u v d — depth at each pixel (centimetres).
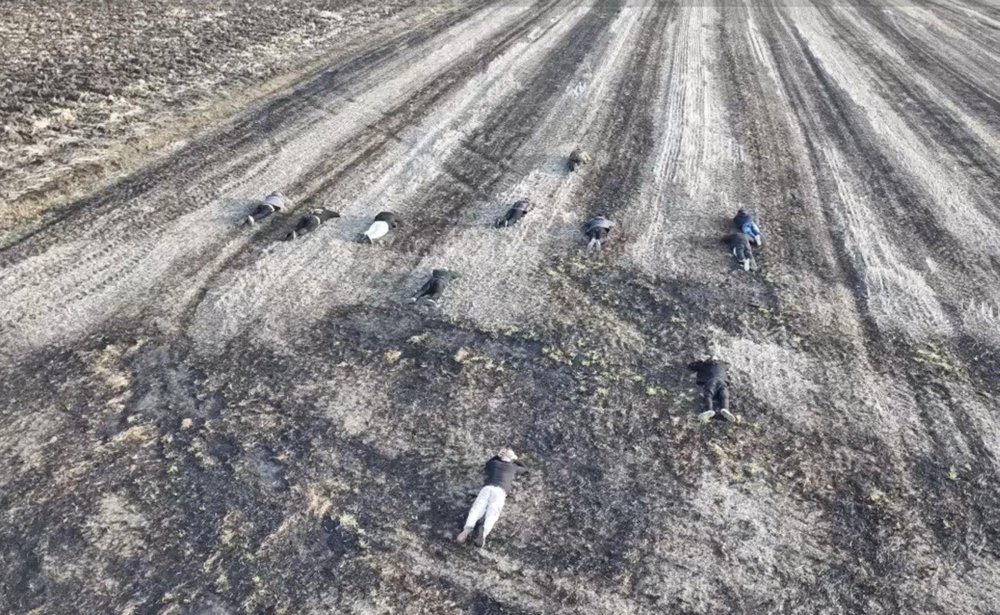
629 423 773
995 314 968
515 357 857
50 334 836
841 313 959
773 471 721
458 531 651
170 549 616
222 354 831
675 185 1262
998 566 639
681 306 959
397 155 1313
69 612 563
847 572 627
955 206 1245
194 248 1006
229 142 1305
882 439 764
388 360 841
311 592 588
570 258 1046
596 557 631
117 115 1314
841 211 1212
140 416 745
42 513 637
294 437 732
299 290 942
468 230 1101
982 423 791
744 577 619
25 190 1070
